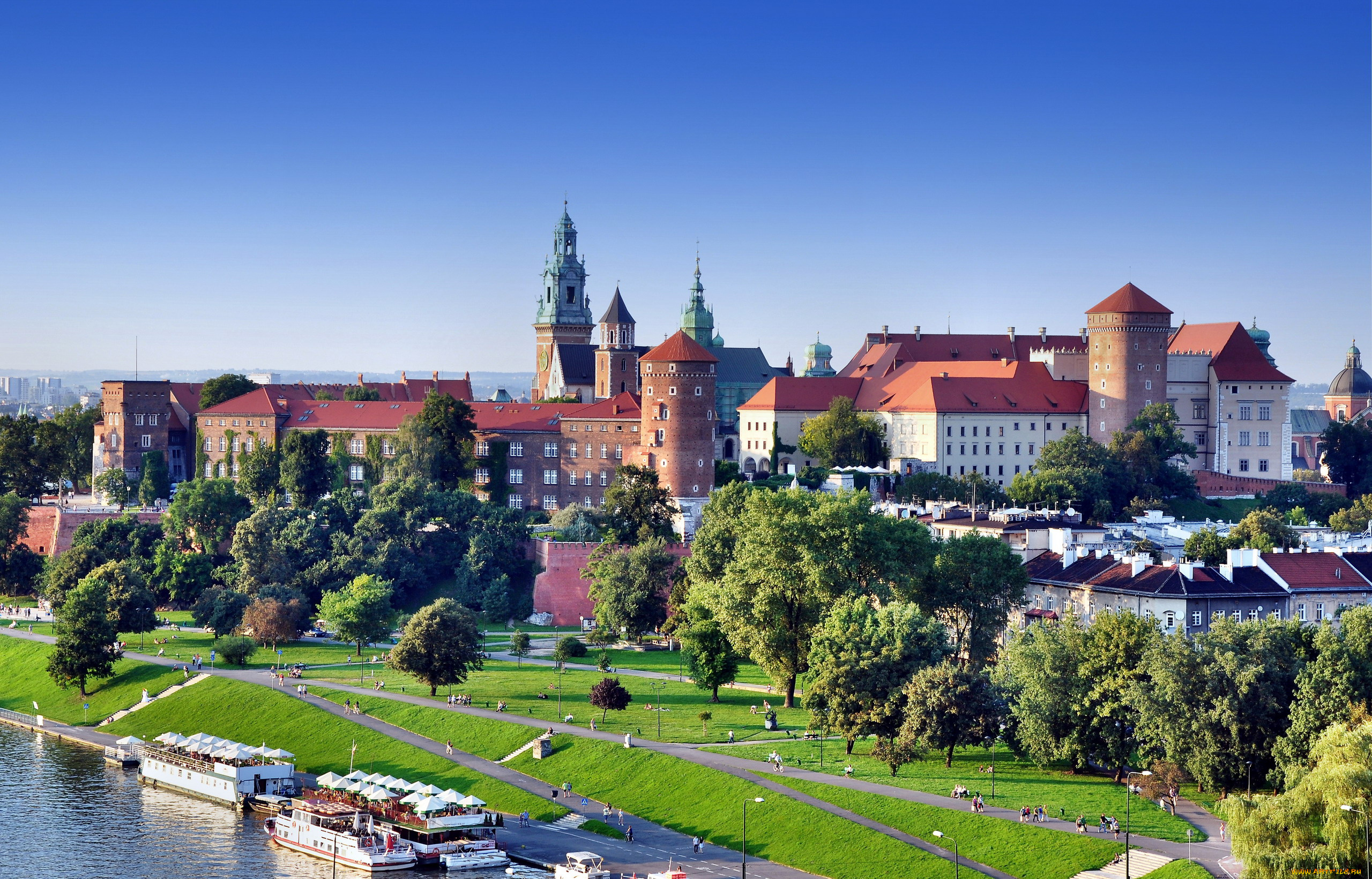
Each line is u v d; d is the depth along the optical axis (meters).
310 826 154.12
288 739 188.25
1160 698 140.50
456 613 198.00
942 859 132.88
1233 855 121.50
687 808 153.12
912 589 185.12
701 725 178.12
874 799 145.00
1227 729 137.75
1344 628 142.62
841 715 158.62
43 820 166.25
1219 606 182.00
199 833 161.38
